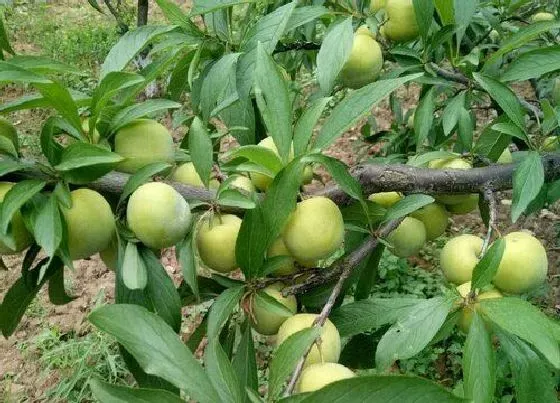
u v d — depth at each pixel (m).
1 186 1.41
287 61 3.28
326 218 1.55
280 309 1.52
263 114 1.56
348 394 0.99
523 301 1.36
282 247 1.63
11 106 1.46
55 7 11.29
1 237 1.30
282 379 1.21
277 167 1.55
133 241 1.53
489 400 1.33
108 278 5.98
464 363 1.36
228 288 1.57
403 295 5.33
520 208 1.71
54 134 1.58
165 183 1.56
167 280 1.53
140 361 1.17
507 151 2.27
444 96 4.34
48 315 5.58
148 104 1.61
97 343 5.04
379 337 1.87
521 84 6.89
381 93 1.51
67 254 1.38
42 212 1.35
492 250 1.41
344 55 1.80
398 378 0.98
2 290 5.80
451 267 1.83
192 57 2.14
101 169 1.43
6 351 5.31
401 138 3.32
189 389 1.17
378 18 2.24
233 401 1.21
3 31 1.64
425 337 1.38
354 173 1.70
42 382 4.99
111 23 10.27
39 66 1.56
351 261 1.61
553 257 5.36
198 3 1.83
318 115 1.54
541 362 1.47
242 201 1.49
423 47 2.18
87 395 4.80
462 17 2.04
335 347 1.49
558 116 1.87
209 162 1.56
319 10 1.99
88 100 1.62
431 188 1.77
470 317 1.50
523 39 1.91
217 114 2.17
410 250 2.03
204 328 1.76
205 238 1.60
